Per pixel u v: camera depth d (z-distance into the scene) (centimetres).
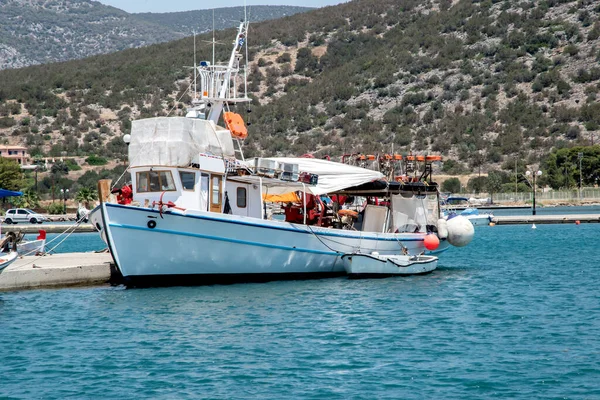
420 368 2611
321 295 3906
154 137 4019
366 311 3516
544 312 3503
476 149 19475
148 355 2798
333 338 3012
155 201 3944
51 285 4197
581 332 3088
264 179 4244
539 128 19988
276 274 4225
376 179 4644
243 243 4031
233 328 3186
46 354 2836
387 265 4462
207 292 3962
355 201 5231
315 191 4434
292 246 4206
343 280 4369
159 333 3120
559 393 2356
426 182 5047
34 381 2519
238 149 4681
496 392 2370
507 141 19500
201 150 4081
